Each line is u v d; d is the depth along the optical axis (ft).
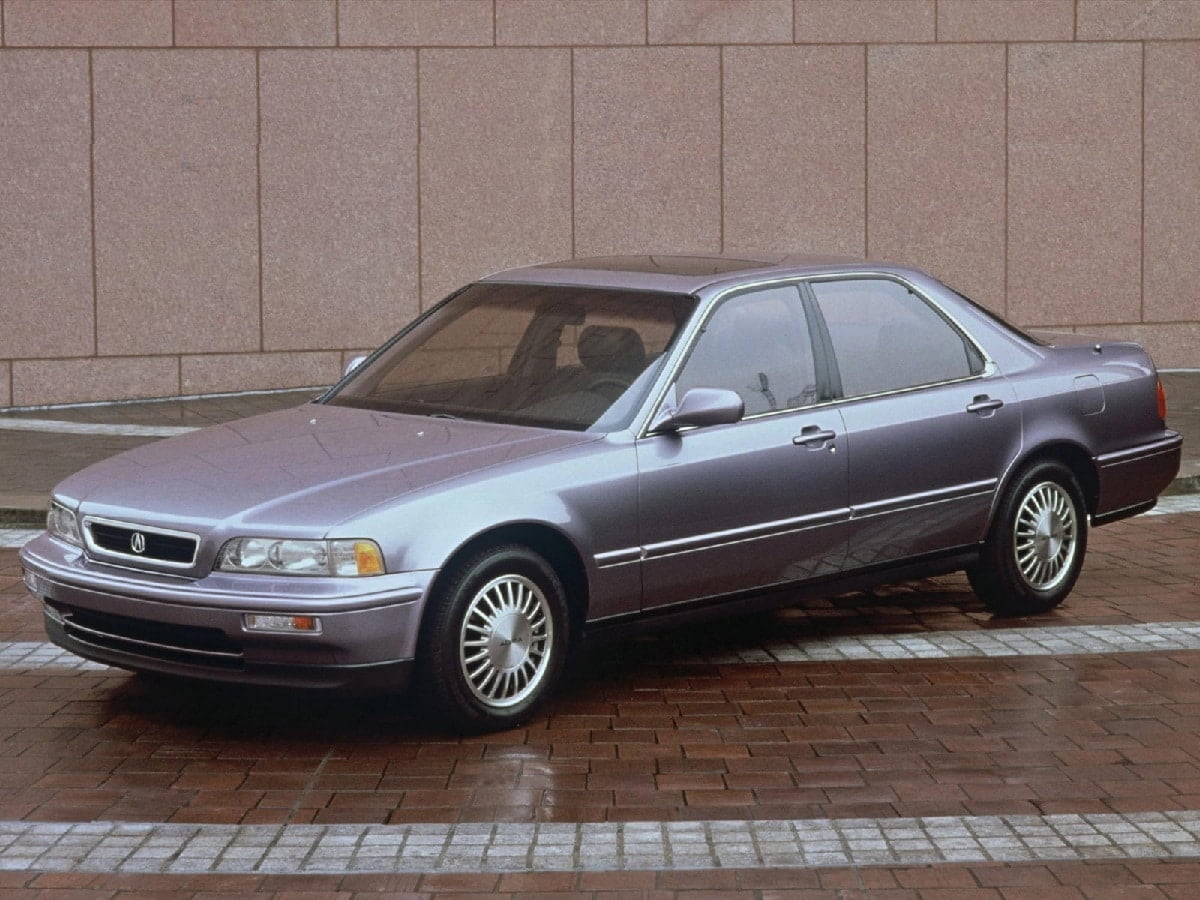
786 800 19.03
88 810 18.88
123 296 52.01
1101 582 29.99
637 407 22.81
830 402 24.58
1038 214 56.39
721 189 54.70
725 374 23.65
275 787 19.62
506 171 53.83
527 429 22.88
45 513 35.32
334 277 53.36
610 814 18.61
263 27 52.19
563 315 24.62
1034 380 27.02
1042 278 56.59
